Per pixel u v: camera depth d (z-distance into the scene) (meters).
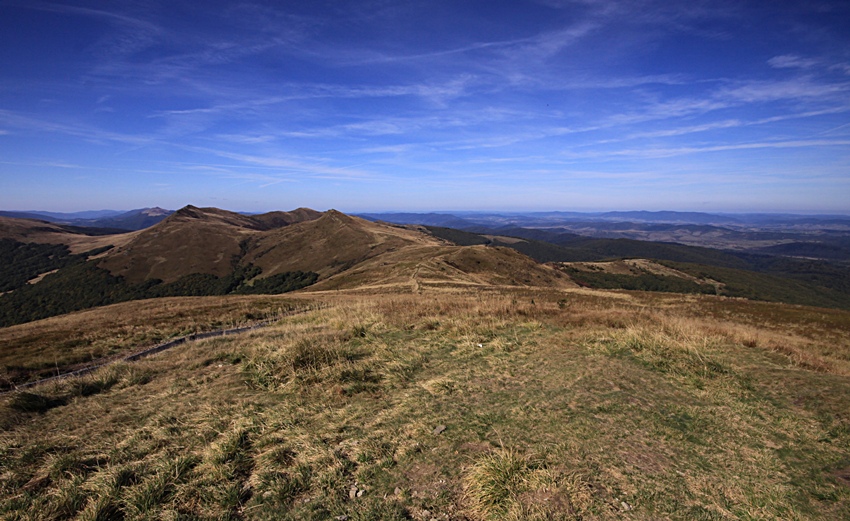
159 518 3.82
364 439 4.95
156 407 6.47
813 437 4.49
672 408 5.32
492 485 3.74
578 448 4.35
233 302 25.19
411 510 3.68
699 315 25.59
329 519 3.65
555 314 12.60
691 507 3.38
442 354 8.52
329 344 9.01
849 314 28.41
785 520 3.19
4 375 9.45
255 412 6.03
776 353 8.08
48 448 5.21
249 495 4.14
